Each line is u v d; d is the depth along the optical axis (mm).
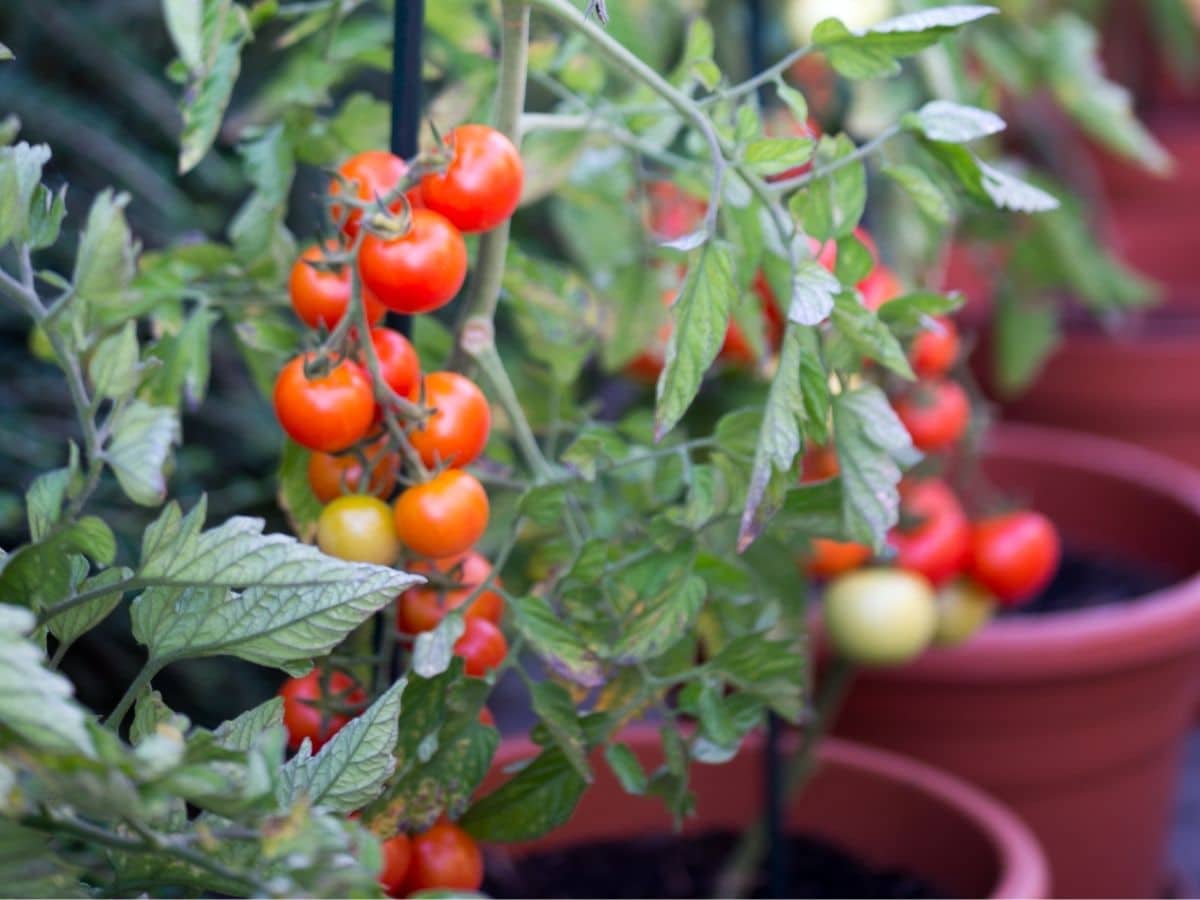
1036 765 1129
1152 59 2189
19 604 595
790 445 659
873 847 1011
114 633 1191
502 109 703
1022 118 1521
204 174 1241
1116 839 1193
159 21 1364
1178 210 2141
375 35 803
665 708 750
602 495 818
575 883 973
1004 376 1368
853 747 1042
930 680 1083
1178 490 1379
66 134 1212
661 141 831
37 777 540
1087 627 1082
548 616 707
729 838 1015
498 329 1304
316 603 602
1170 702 1165
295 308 689
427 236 656
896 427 694
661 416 660
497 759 938
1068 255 1194
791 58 703
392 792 702
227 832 546
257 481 1266
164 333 768
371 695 728
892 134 707
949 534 936
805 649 786
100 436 584
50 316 589
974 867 961
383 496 699
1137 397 1688
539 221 1360
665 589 725
